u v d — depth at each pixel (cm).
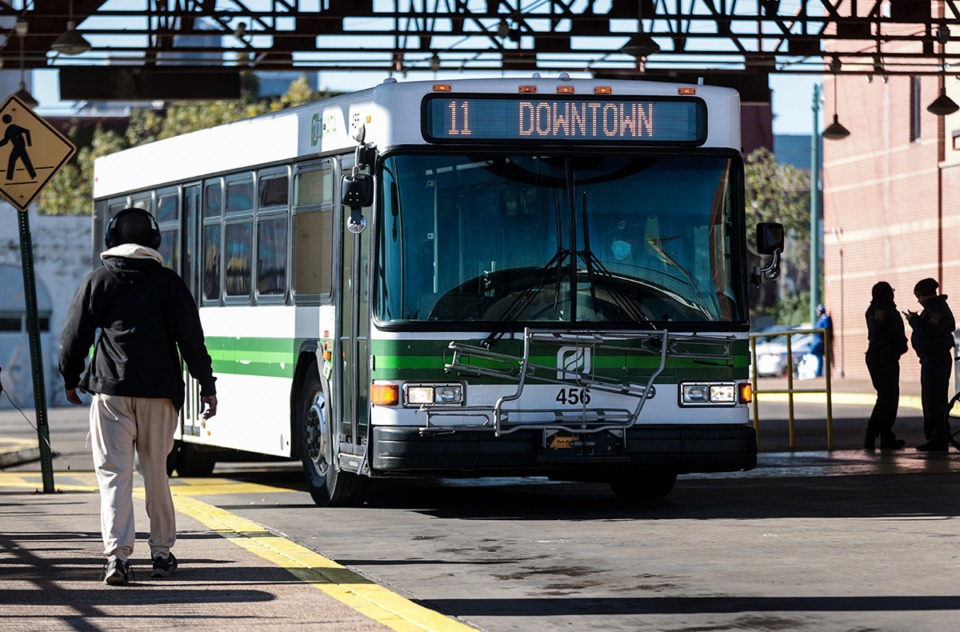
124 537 1964
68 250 11175
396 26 5741
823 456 4131
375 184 2755
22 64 5719
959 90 8650
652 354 2778
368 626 1691
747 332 2842
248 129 3422
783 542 2398
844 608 1809
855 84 9831
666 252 2814
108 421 1959
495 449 2705
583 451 2730
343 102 2953
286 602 1845
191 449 3866
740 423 2831
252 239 3391
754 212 14938
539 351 2727
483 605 1852
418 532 2588
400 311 2712
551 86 2811
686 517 2773
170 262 3862
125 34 5628
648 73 6034
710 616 1769
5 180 3406
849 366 10094
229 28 5659
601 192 2802
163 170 3900
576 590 1959
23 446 4822
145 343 1948
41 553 2298
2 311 11069
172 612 1777
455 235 2744
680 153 2848
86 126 17462
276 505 3086
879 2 5934
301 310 3134
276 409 3262
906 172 9288
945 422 4222
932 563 2162
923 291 4234
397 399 2702
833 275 10219
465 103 2778
